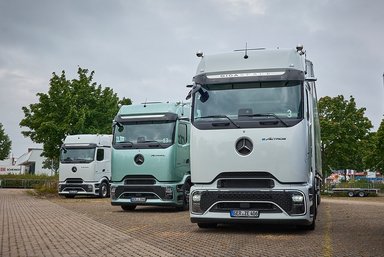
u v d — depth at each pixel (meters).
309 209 9.55
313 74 11.62
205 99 10.09
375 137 44.97
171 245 8.24
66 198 26.17
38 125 31.22
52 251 7.55
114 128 16.27
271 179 9.52
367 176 59.69
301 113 9.60
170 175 15.56
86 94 32.19
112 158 16.05
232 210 9.62
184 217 13.98
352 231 10.47
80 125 30.52
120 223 12.09
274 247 8.01
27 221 12.41
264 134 9.55
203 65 10.44
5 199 24.39
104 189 26.67
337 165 44.53
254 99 9.84
